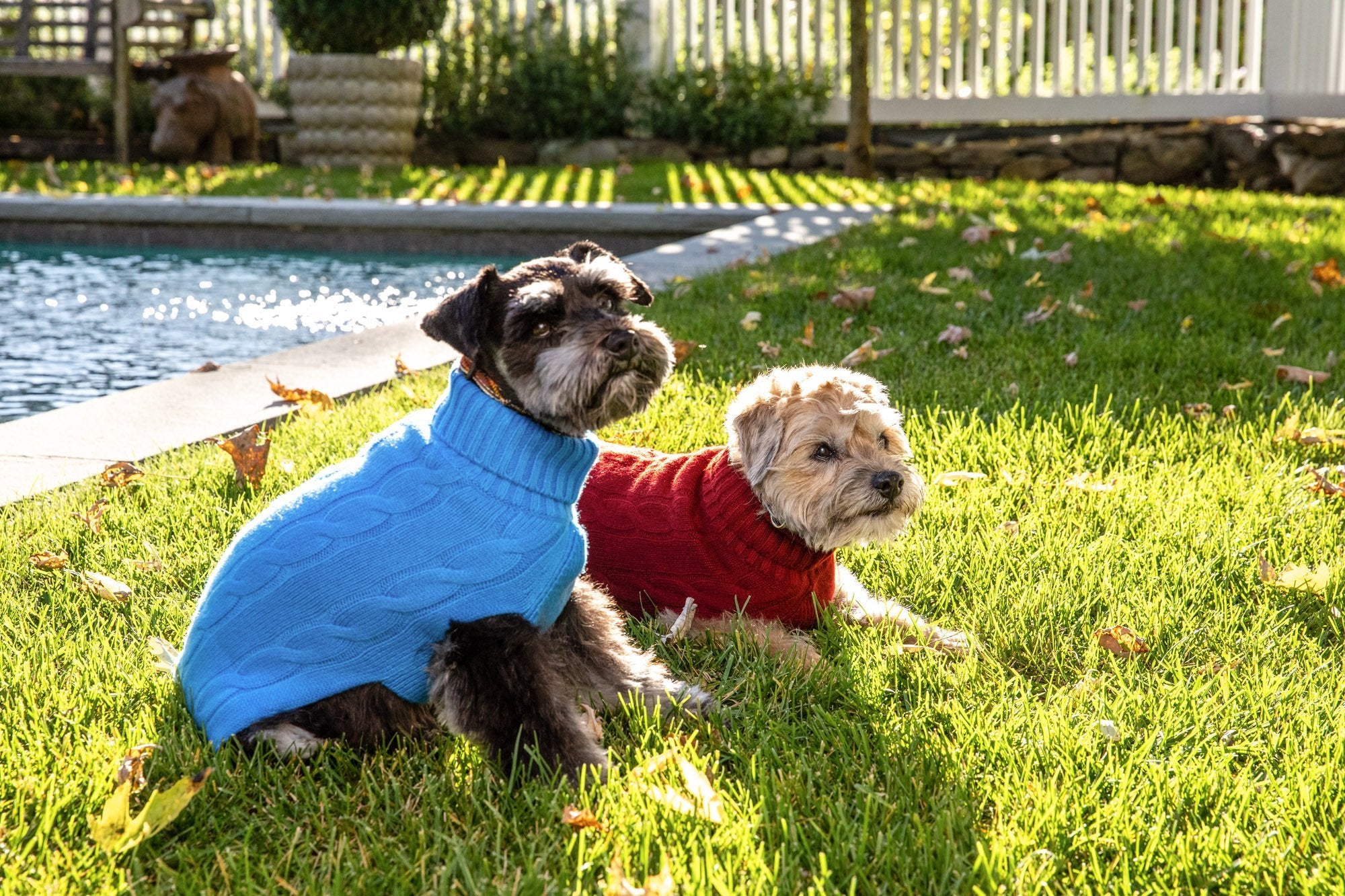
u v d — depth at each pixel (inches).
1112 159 550.3
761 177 524.4
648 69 620.4
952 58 585.3
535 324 107.7
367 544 100.6
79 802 96.7
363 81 550.9
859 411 131.0
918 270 297.3
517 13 636.1
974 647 124.0
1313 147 505.0
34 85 636.7
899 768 101.3
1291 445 175.5
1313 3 537.0
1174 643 123.5
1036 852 88.7
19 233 445.4
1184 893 85.0
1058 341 232.1
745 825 91.4
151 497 162.2
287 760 100.4
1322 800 94.4
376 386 214.2
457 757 105.7
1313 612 131.6
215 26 660.7
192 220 432.5
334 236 428.8
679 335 236.8
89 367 267.6
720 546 130.0
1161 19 556.4
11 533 148.8
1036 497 159.8
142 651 121.9
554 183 504.1
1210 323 243.0
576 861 89.7
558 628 114.7
